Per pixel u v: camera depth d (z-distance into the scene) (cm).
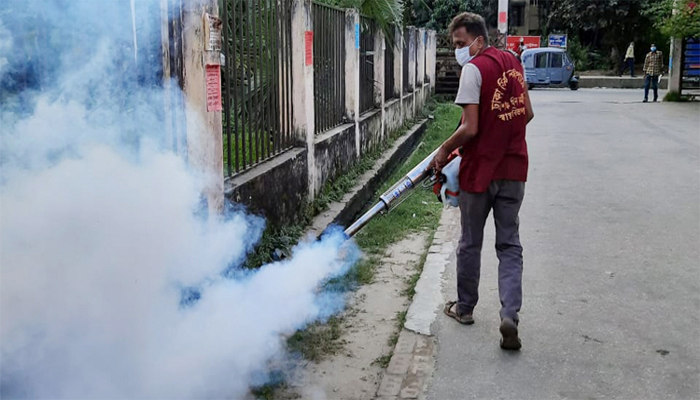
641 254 586
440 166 427
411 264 589
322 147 717
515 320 404
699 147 1162
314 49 731
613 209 741
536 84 2877
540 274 540
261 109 574
